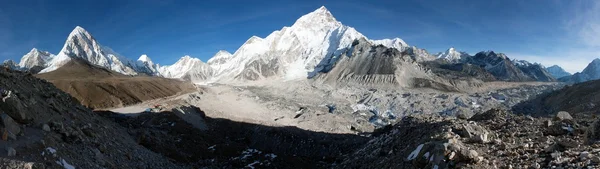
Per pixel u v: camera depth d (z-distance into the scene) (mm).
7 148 19203
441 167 21438
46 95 32938
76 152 24922
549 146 21875
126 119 82375
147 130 57656
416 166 24312
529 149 22047
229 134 102438
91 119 37719
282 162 57625
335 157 66375
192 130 83000
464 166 20391
